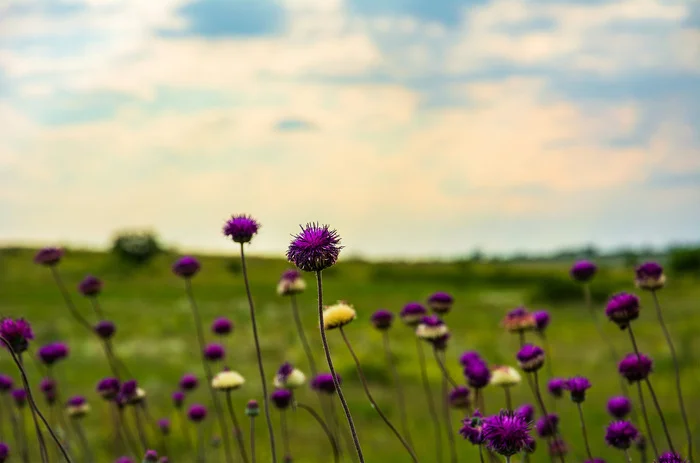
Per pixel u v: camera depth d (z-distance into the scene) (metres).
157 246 102.12
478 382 6.14
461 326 39.38
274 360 25.11
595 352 24.22
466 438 4.42
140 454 9.22
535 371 6.00
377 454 13.03
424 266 105.31
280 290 7.73
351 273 101.69
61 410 9.16
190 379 9.45
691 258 67.38
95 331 8.82
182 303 55.53
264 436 13.42
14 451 10.30
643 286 6.39
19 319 5.02
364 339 30.61
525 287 83.25
